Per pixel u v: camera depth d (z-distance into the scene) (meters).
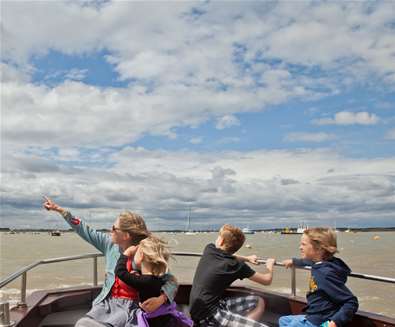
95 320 3.86
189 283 5.72
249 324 3.91
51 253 64.50
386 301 20.75
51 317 4.90
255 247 76.00
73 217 4.39
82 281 27.73
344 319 3.74
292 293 5.06
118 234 4.02
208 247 4.38
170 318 3.67
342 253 60.69
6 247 88.06
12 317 4.25
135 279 3.60
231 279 4.13
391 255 55.62
